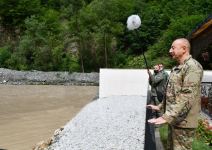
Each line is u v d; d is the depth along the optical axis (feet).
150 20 184.24
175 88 14.28
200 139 24.73
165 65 146.30
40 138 42.80
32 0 210.79
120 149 20.22
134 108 38.17
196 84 13.71
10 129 48.26
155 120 13.84
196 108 14.05
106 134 24.41
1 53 166.20
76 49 167.32
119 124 27.99
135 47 175.94
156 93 36.06
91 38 162.91
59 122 53.98
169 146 14.94
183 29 161.58
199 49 46.91
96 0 175.52
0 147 38.34
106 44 162.91
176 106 13.70
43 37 169.48
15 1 204.85
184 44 14.32
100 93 54.95
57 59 159.63
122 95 53.78
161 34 179.83
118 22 174.40
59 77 137.08
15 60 162.50
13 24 203.00
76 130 26.84
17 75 138.72
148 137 22.91
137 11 197.47
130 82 54.39
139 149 19.85
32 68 160.15
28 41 163.73
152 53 162.71
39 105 73.26
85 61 161.99
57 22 199.11
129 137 22.90
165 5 198.29
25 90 106.52
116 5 182.09
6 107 70.38
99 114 34.35
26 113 62.90
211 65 59.36
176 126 14.25
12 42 181.78
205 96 39.88
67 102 78.13
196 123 14.15
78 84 132.36
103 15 167.84
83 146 21.88
